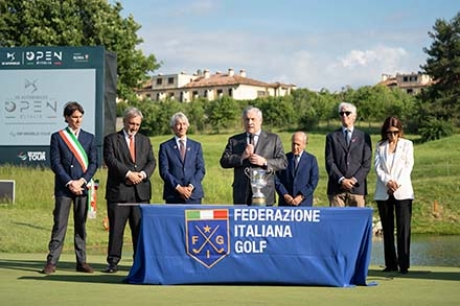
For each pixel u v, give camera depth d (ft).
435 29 205.46
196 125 219.82
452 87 203.62
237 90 331.16
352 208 26.04
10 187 72.54
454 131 184.55
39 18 144.56
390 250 32.48
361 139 32.17
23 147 80.38
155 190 81.00
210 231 25.86
